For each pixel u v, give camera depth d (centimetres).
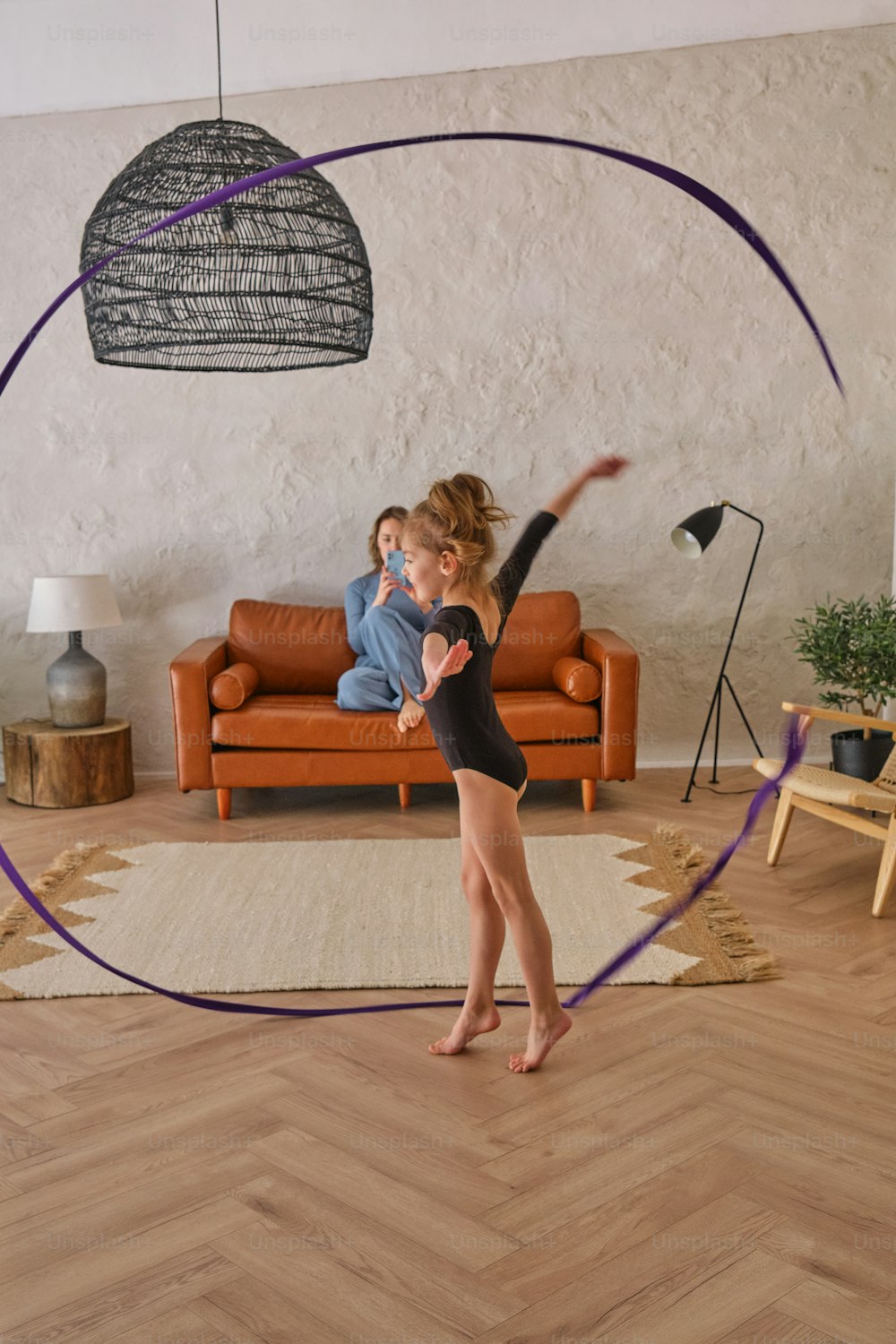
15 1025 279
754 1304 173
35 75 506
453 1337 167
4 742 495
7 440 523
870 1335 166
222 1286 180
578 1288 177
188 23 502
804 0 491
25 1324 172
